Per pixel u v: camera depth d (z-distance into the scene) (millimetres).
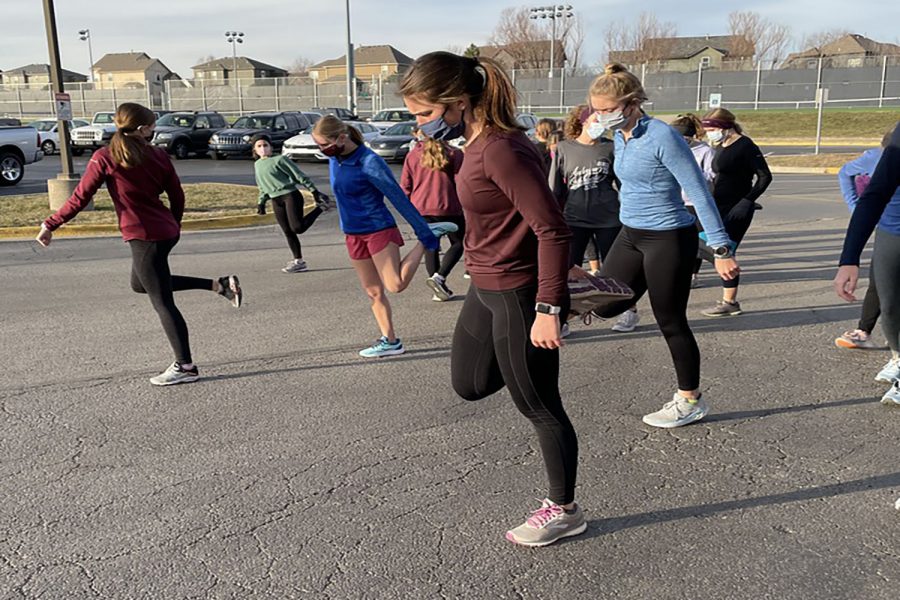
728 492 3686
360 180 5125
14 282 8703
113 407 4848
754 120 40188
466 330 3115
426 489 3744
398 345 5887
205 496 3691
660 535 3312
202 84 57375
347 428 4492
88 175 4840
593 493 3686
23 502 3643
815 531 3326
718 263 4035
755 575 3010
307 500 3645
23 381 5352
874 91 44656
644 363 5625
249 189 17688
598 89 3971
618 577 3012
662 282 4176
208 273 9180
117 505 3609
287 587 2971
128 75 103500
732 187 6586
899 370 5043
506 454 4129
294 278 8875
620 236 4391
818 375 5328
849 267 3744
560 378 5316
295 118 30203
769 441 4258
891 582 2951
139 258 5039
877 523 3385
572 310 3117
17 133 19594
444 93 2650
